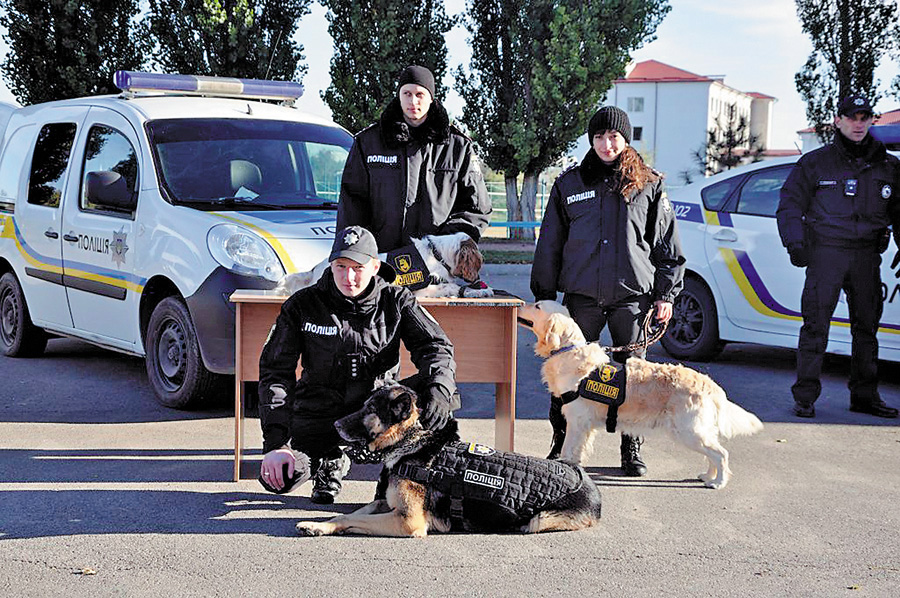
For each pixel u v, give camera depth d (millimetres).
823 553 3953
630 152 5000
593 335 5199
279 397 4195
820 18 17328
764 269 7730
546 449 5586
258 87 8008
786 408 6656
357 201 5121
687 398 4719
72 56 17547
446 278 4828
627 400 4691
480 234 5113
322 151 7395
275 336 4285
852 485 4930
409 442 3998
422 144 5000
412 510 4012
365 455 4016
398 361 4477
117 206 6703
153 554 3824
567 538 4074
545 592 3498
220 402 6617
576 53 21156
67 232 7332
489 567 3723
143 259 6426
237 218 6191
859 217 6266
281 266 5859
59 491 4645
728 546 4020
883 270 7016
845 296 6820
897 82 17062
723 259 8023
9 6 17312
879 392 7242
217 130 7066
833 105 17469
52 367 7832
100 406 6457
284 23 17984
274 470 4062
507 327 4977
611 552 3916
